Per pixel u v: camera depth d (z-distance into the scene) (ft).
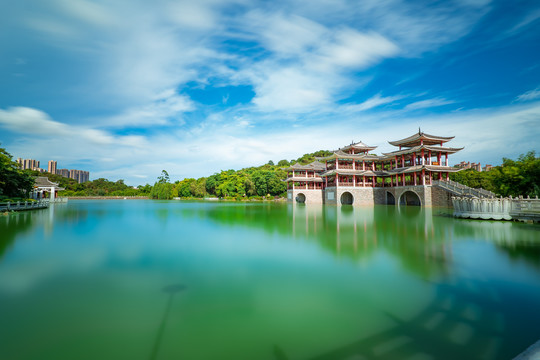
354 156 195.83
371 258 42.01
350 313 24.71
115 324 22.90
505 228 67.82
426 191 153.69
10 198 135.33
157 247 50.39
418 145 173.27
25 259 42.29
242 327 22.41
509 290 29.48
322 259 41.83
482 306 25.89
